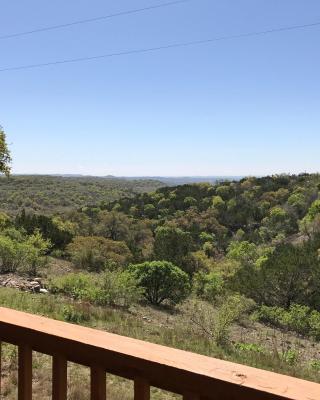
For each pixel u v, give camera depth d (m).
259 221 76.75
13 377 5.16
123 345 1.24
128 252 33.09
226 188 91.69
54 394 1.35
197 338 11.90
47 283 18.05
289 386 0.98
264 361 10.98
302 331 18.86
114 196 131.62
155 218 80.62
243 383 1.00
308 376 10.40
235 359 10.58
